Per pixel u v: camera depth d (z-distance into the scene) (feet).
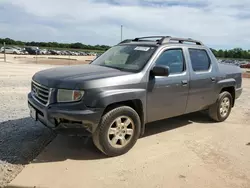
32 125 18.86
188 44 18.69
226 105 21.83
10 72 55.98
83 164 13.44
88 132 13.43
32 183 11.46
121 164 13.61
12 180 11.62
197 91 18.52
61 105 13.16
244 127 20.59
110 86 13.64
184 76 17.40
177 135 18.26
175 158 14.57
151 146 16.11
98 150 15.16
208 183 12.10
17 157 13.88
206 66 19.71
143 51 16.60
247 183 12.23
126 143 14.75
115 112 13.87
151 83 15.38
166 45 16.94
